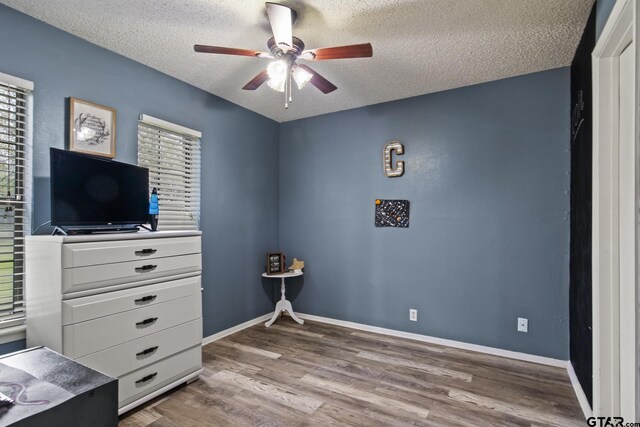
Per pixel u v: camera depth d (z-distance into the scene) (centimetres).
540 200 282
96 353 187
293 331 357
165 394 226
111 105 248
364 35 226
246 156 373
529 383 242
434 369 265
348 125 376
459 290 314
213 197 333
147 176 251
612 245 177
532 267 284
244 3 194
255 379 248
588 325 202
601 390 178
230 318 351
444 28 218
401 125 345
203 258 321
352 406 212
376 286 357
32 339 191
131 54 254
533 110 285
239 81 303
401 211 343
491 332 299
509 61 264
